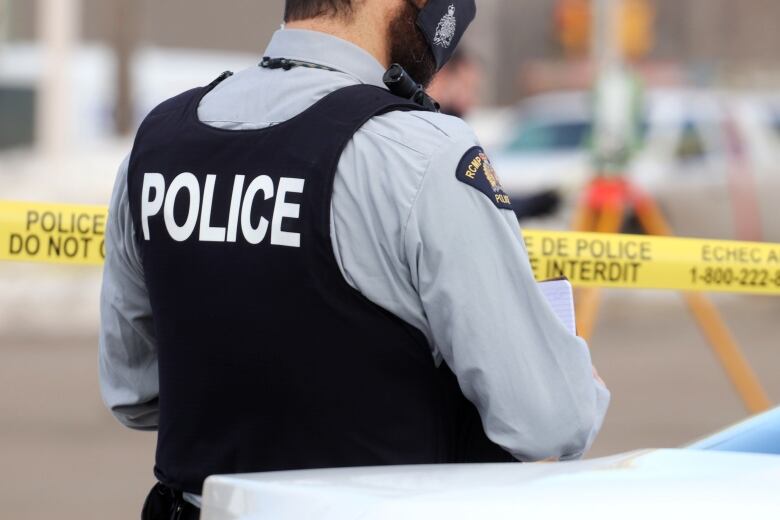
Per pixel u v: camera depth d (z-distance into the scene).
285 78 6.12
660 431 19.45
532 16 101.38
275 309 5.79
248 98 6.15
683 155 40.66
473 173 5.76
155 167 6.21
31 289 36.50
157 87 67.94
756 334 30.66
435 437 5.94
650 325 31.77
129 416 6.89
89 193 46.03
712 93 46.38
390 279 5.75
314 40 6.19
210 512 5.15
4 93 65.19
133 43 63.88
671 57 99.44
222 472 6.01
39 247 9.86
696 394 22.59
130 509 15.33
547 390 5.77
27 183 46.91
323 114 5.89
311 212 5.74
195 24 88.94
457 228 5.68
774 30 100.56
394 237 5.71
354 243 5.74
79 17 77.06
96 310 34.75
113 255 6.64
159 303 6.18
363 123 5.82
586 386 5.88
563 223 39.47
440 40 6.36
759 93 57.25
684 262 11.12
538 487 4.65
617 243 11.02
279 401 5.83
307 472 5.24
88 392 22.78
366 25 6.21
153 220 6.16
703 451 5.46
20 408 21.14
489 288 5.70
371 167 5.75
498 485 4.72
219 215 5.95
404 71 6.15
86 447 18.34
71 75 52.53
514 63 101.06
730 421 20.36
